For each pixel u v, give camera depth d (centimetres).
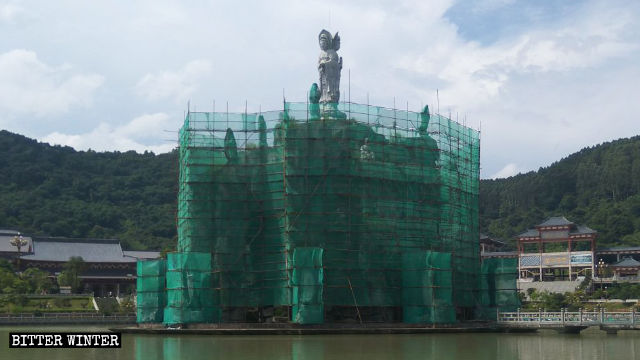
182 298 9994
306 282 9781
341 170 10406
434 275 10325
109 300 17800
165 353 6800
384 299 10444
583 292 18550
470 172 11994
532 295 18038
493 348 7306
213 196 10569
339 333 9538
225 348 7319
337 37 11988
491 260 11738
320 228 10238
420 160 10975
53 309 16138
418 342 8119
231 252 10462
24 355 6731
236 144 10781
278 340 8431
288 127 10462
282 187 10544
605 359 6147
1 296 16512
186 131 10756
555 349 7200
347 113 10744
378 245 10544
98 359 6253
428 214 10956
